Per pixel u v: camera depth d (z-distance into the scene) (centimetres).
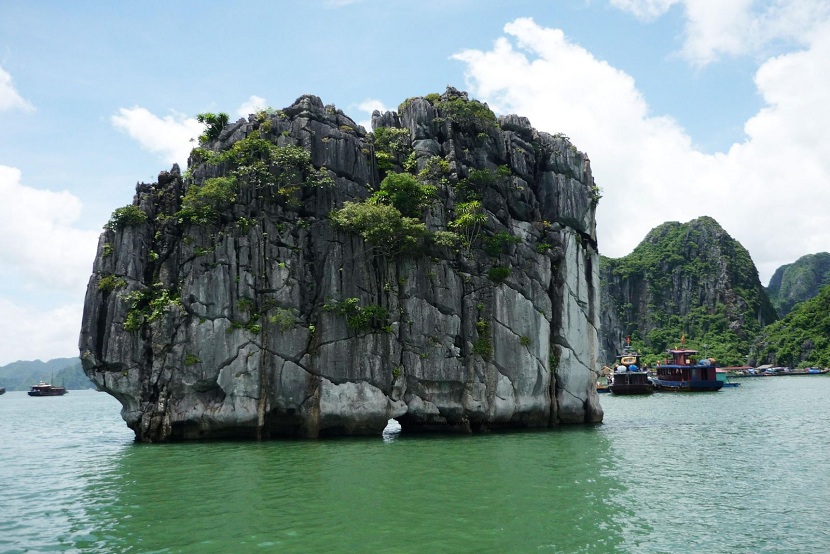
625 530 2133
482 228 4875
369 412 4306
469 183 5000
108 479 3005
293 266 4450
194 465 3278
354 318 4362
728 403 7975
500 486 2723
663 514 2330
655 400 9062
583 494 2602
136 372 4203
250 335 4250
